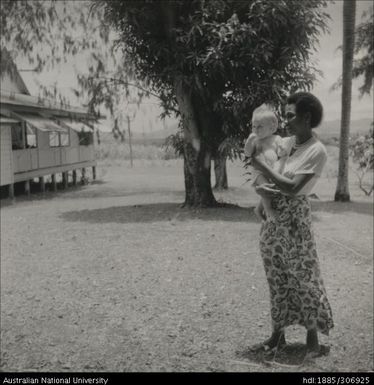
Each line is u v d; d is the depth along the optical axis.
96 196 18.72
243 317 5.05
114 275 6.84
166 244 8.84
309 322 3.79
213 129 13.42
